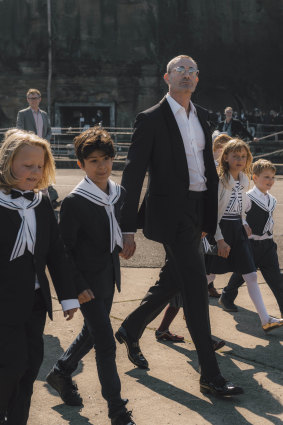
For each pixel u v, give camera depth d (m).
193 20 35.00
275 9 35.69
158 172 3.50
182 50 34.81
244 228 4.41
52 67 33.34
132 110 33.72
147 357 3.90
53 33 33.16
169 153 3.47
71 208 3.01
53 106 33.69
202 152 3.58
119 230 3.15
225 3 35.31
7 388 2.53
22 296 2.53
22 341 2.55
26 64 33.28
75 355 3.19
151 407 3.18
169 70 3.55
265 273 4.69
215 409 3.17
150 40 33.72
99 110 32.06
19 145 2.51
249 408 3.19
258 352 4.04
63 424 2.97
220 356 3.96
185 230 3.48
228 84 35.94
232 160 4.17
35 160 2.53
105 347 2.99
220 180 4.18
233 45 35.62
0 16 33.16
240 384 3.50
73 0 33.16
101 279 3.09
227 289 4.91
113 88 33.50
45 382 3.47
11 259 2.51
